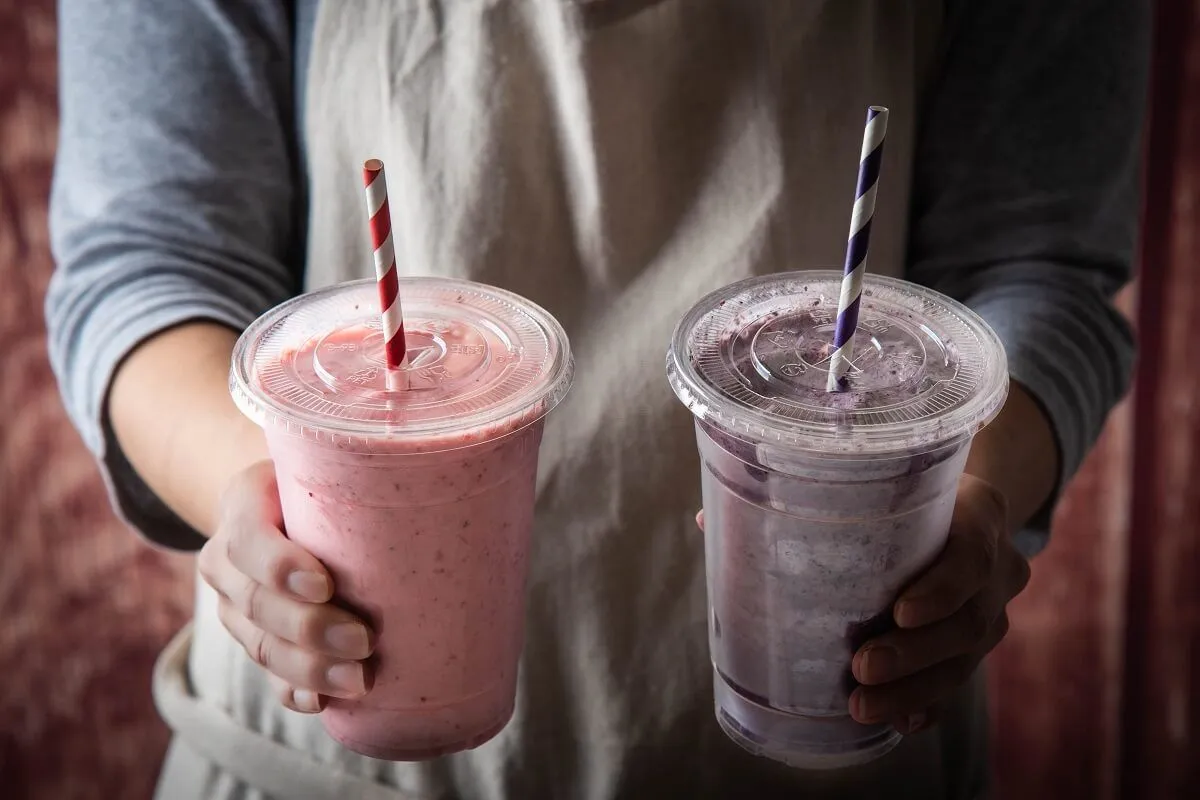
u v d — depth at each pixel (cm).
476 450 80
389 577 84
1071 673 199
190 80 110
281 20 114
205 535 106
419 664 88
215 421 99
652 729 108
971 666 88
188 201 109
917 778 110
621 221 106
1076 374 104
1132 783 201
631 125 105
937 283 114
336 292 92
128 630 194
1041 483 102
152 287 106
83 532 188
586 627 108
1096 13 112
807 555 82
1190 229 173
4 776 196
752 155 106
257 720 111
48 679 193
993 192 113
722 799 109
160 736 200
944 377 81
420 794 108
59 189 115
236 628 88
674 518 106
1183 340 179
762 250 105
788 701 90
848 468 77
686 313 89
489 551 86
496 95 105
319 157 112
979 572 84
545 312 90
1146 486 188
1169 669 194
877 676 82
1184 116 168
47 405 182
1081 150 112
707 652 107
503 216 106
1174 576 190
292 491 83
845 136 108
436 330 88
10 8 163
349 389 81
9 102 167
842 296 78
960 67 115
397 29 107
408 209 108
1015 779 206
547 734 110
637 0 103
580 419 106
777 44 105
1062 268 111
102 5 113
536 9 104
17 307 177
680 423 105
